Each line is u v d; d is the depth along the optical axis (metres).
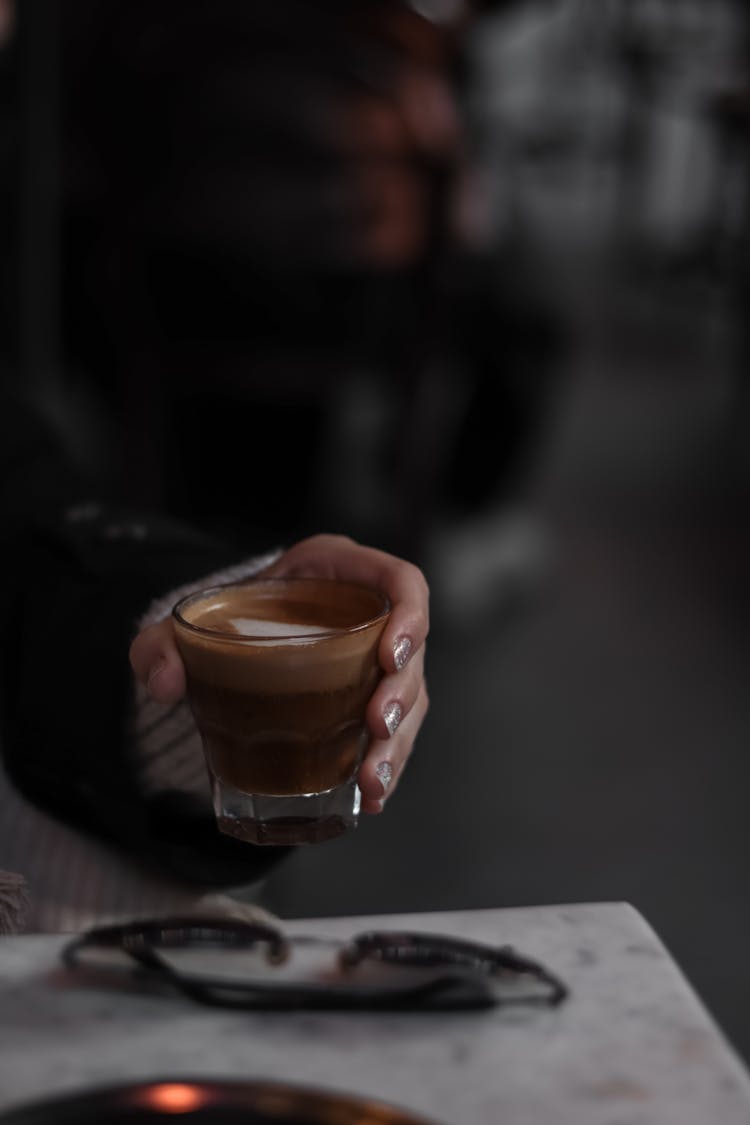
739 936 1.70
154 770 0.69
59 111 2.12
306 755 0.58
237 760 0.59
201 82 1.90
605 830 1.99
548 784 2.14
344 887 1.81
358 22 1.92
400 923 0.49
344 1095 0.36
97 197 2.11
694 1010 0.42
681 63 6.29
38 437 0.99
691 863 1.89
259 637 0.56
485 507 2.98
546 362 2.75
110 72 1.90
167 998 0.43
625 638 2.79
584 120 7.02
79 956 0.46
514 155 4.88
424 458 2.37
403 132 1.99
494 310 2.61
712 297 6.17
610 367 5.37
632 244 6.91
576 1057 0.40
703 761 2.23
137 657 0.64
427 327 2.22
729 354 5.55
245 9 1.86
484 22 2.79
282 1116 0.36
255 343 2.19
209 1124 0.36
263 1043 0.41
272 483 2.46
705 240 6.31
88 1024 0.42
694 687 2.54
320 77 1.93
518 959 0.44
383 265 2.10
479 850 1.93
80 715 0.70
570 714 2.41
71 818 0.72
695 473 4.09
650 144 7.06
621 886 1.83
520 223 2.88
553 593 3.03
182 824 0.69
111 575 0.76
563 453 4.25
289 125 1.94
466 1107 0.38
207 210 1.99
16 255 2.19
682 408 4.86
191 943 0.46
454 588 2.78
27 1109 0.36
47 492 0.90
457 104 2.28
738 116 5.52
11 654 0.75
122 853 0.71
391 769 0.62
